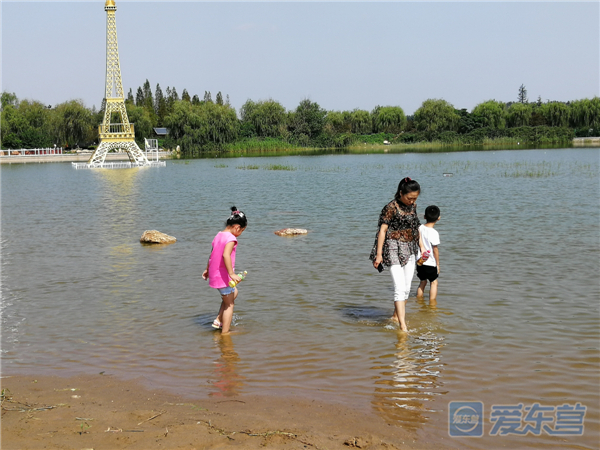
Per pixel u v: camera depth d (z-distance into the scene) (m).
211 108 93.12
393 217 7.51
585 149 71.50
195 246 13.66
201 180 36.84
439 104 104.31
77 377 6.03
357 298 8.89
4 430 4.71
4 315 8.33
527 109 111.00
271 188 29.42
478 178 31.69
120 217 19.38
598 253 11.74
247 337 7.19
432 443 4.55
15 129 90.25
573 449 4.48
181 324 7.80
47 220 18.91
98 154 61.59
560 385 5.63
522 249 12.27
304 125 106.50
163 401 5.37
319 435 4.62
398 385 5.68
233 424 4.84
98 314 8.32
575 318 7.68
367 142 105.56
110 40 66.62
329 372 6.04
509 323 7.52
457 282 9.65
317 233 14.88
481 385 5.66
